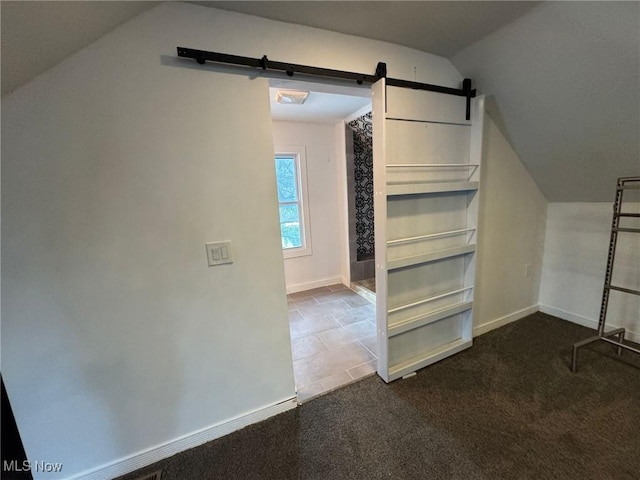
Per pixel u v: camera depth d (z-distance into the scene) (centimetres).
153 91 122
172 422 148
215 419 157
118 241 126
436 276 213
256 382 164
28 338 119
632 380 182
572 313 263
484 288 246
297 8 133
